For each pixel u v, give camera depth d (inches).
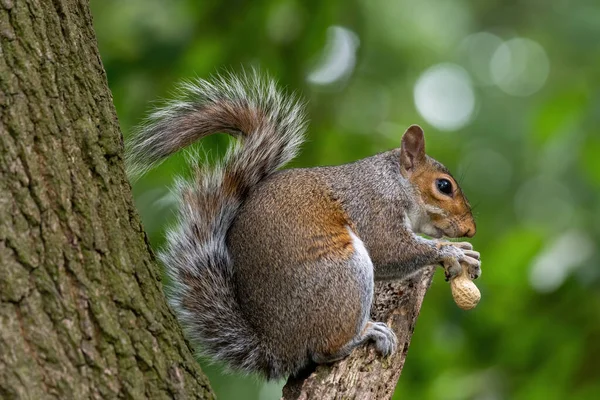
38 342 223.6
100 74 267.4
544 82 928.3
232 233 367.6
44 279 230.2
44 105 244.8
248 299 358.9
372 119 778.2
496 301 541.3
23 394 216.4
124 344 237.8
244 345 356.5
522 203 834.2
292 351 354.9
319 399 326.6
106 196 250.8
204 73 544.4
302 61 571.2
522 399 511.2
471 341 541.6
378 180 418.3
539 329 524.7
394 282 409.4
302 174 395.9
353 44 679.7
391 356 353.1
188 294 361.1
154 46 541.0
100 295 238.7
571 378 506.6
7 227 228.4
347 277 358.9
